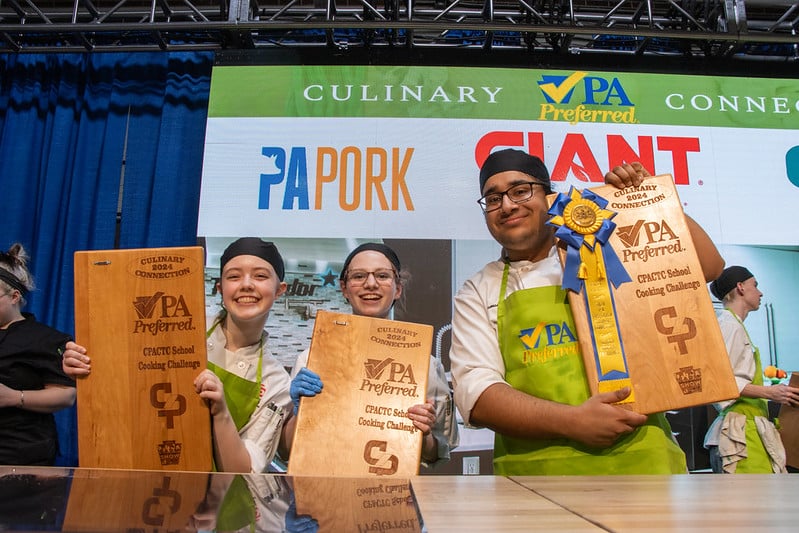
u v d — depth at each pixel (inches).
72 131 125.6
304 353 93.5
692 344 58.7
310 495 20.1
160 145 120.6
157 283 59.8
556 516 17.7
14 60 128.5
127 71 126.6
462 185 115.6
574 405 58.9
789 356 109.5
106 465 57.1
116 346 59.0
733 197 115.6
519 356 63.8
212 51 124.6
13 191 122.0
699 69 122.0
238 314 81.0
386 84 119.6
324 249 112.6
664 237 61.9
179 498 18.3
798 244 114.0
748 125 119.0
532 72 120.4
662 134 118.0
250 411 76.8
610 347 59.5
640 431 59.9
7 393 80.0
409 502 19.4
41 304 116.7
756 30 127.8
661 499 21.3
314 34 127.7
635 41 128.1
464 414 64.2
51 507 16.2
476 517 17.4
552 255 71.1
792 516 17.6
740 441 104.5
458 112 118.4
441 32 126.5
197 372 58.8
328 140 117.0
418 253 112.7
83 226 120.1
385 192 115.0
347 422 62.1
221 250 112.3
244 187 114.8
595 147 117.3
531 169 72.0
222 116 117.7
